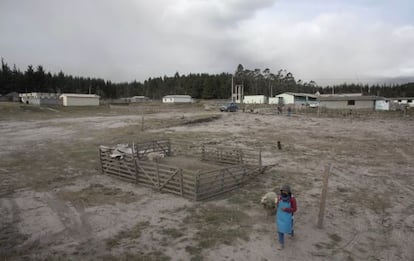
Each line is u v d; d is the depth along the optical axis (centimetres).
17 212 889
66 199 1002
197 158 1675
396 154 1848
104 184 1182
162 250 666
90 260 625
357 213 898
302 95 9512
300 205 959
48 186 1152
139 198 1015
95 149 1969
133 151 1454
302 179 1270
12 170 1406
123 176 1249
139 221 823
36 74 10988
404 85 16388
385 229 792
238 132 2958
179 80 16162
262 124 3753
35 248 677
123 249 670
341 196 1051
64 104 6556
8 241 710
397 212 909
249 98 10156
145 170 1156
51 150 1936
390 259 645
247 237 730
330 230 779
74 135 2666
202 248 675
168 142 1795
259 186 1165
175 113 5597
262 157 1748
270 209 864
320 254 658
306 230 777
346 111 5800
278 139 2506
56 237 730
